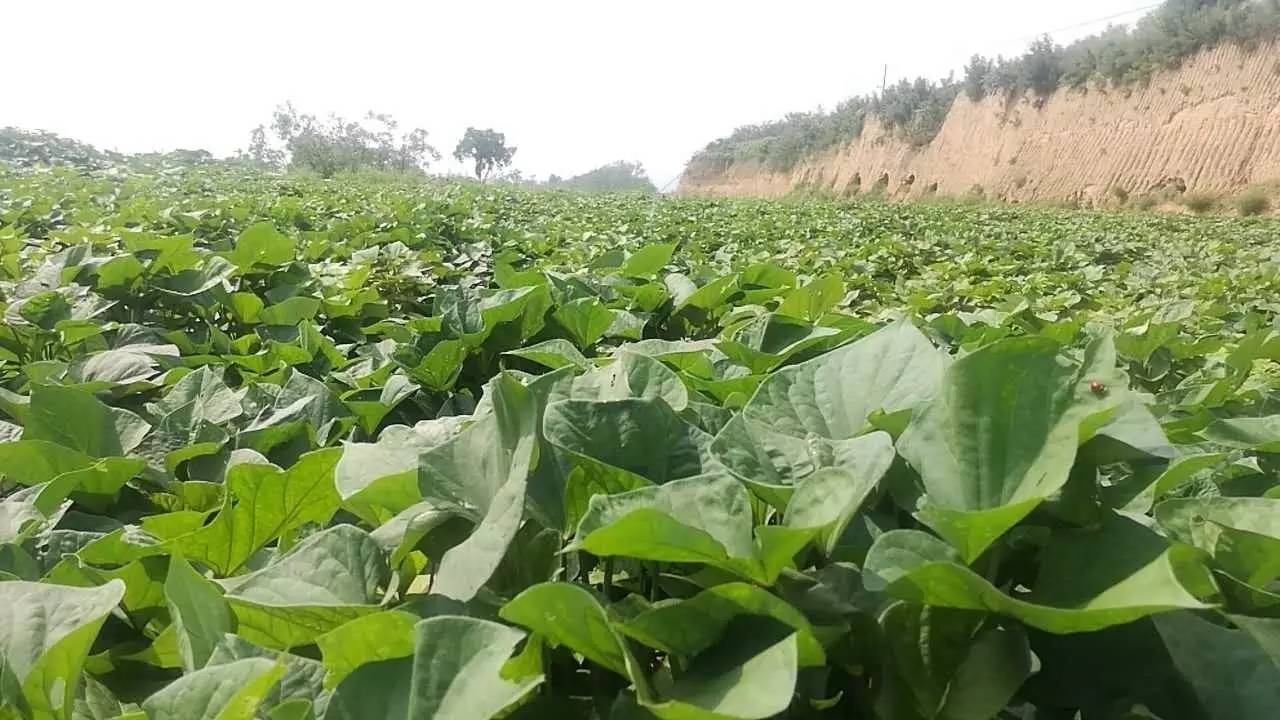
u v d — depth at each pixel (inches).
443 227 360.2
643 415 59.0
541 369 138.8
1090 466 47.4
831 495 47.8
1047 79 1886.1
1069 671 46.8
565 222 522.6
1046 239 577.6
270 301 190.9
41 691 47.2
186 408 96.2
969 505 47.0
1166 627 44.2
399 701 43.6
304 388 106.3
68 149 1124.5
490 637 41.3
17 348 136.6
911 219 791.1
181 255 179.2
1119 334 146.7
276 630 54.1
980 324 148.1
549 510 54.9
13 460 80.7
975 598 40.8
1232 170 1465.3
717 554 43.8
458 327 135.4
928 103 2214.6
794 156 2755.9
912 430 51.3
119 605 65.1
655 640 42.0
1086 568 42.9
